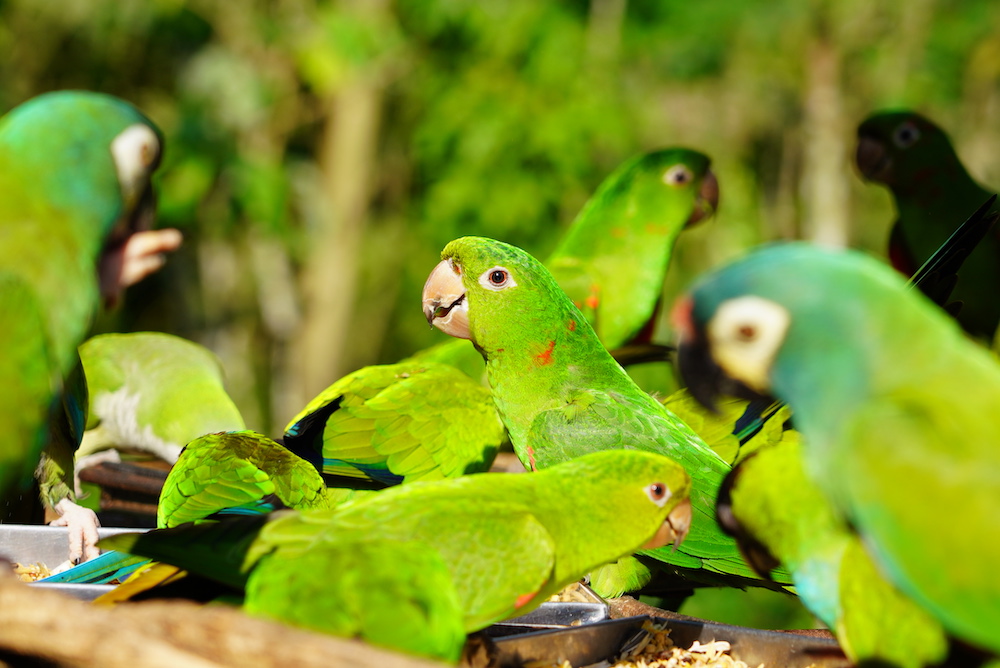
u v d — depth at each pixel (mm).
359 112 24156
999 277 11625
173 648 3646
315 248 24016
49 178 6055
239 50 23156
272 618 4219
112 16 21219
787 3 24188
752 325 4305
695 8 25203
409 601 4230
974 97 25406
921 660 4430
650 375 21297
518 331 7090
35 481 7246
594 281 11586
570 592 6602
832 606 4570
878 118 13117
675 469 5137
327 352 24109
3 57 21547
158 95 23016
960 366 4266
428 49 25016
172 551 4680
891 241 13539
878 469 4176
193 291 24109
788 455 4711
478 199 23344
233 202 22312
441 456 7801
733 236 23922
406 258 26312
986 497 4059
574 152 23422
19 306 5805
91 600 5402
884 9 24750
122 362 10227
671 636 5605
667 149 12102
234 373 24109
